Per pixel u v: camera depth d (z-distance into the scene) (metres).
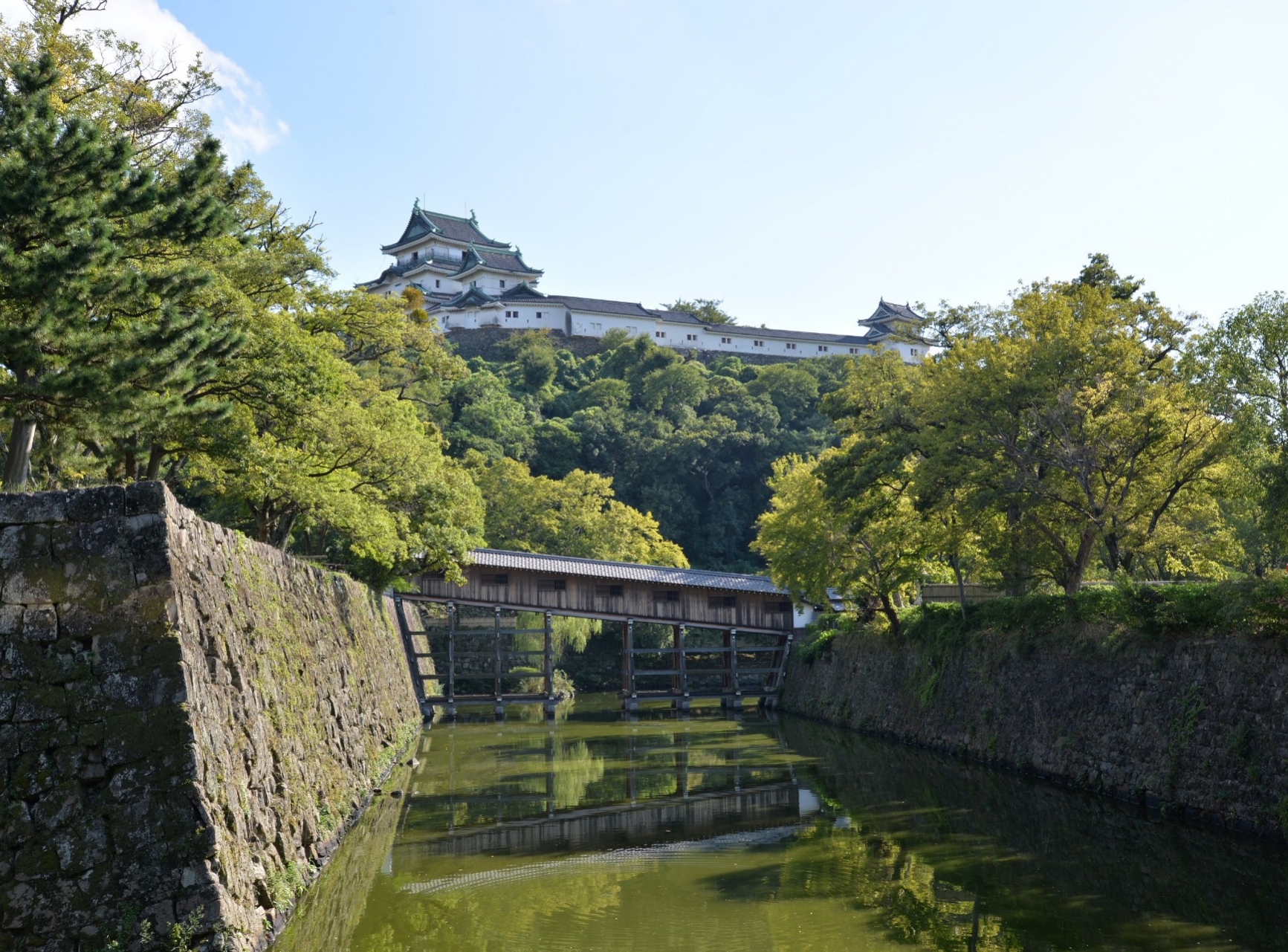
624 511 64.06
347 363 30.66
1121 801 21.47
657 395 100.69
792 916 14.36
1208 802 18.75
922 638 33.88
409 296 38.94
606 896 15.48
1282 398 17.80
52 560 10.92
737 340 121.62
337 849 17.12
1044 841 18.45
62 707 10.48
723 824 20.88
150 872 10.11
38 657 10.60
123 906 9.97
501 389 93.38
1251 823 17.52
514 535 60.84
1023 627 27.27
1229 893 14.79
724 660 52.50
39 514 11.06
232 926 10.25
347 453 25.80
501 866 17.38
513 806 23.03
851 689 39.59
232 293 18.31
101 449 17.91
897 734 34.12
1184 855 16.89
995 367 26.75
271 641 15.68
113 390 12.59
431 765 29.55
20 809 10.10
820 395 106.38
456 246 120.12
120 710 10.57
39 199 12.20
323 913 14.20
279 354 19.03
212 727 11.48
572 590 47.94
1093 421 25.14
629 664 47.81
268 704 14.54
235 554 14.86
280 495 23.41
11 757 10.27
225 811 11.20
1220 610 18.59
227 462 21.47
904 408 32.38
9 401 12.84
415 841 19.34
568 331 115.69
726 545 89.06
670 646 63.97
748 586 49.91
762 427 98.38
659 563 65.06
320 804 16.72
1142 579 29.61
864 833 19.72
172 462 22.88
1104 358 25.73
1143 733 21.25
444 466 38.44
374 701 27.27
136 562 11.13
